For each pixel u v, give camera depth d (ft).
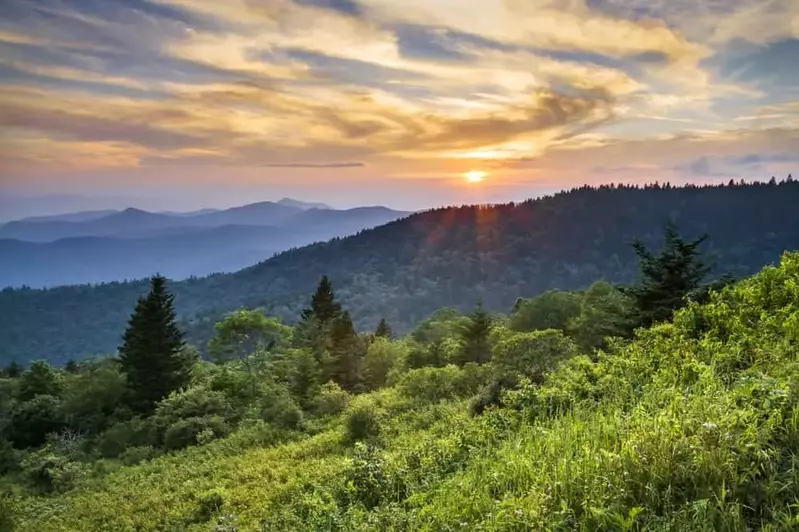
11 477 89.45
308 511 32.37
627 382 26.55
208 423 97.35
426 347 167.43
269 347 189.16
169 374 144.46
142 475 72.79
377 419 68.03
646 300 73.67
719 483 12.96
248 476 58.03
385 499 26.37
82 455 100.22
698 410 16.52
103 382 142.51
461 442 30.58
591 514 13.25
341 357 156.76
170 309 152.35
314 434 80.79
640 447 15.03
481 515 16.62
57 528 54.39
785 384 16.29
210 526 43.32
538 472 17.42
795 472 12.66
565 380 32.71
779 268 35.40
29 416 133.39
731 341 26.45
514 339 66.39
